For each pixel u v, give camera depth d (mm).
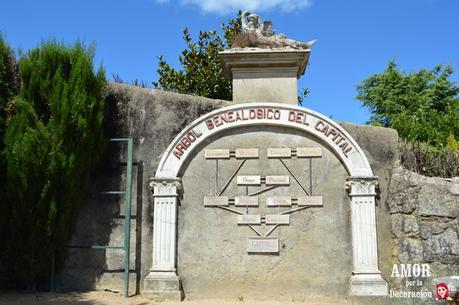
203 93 17812
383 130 9672
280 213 9289
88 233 9445
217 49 18312
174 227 9203
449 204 9148
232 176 9469
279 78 10125
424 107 25906
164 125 9852
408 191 9242
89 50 9680
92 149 9320
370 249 8969
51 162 8727
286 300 8969
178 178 9359
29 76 9172
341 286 8977
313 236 9180
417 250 8969
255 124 9625
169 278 8953
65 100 8953
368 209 9125
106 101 9977
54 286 9188
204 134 9594
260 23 10539
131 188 9523
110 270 9281
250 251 9180
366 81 29812
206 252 9219
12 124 8883
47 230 8773
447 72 28438
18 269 8875
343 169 9422
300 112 9609
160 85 18312
